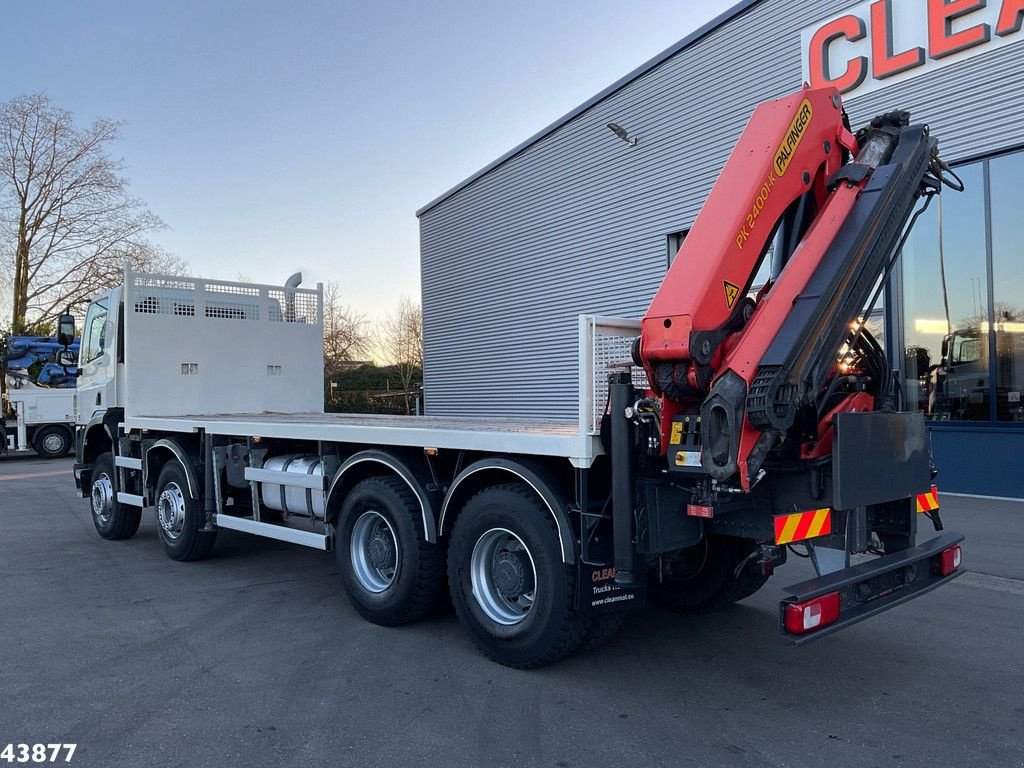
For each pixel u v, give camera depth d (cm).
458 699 411
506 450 447
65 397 2239
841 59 1084
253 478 673
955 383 1011
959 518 845
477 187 1794
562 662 468
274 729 376
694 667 457
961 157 975
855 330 430
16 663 471
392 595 522
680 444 382
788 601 348
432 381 1977
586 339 411
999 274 964
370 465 552
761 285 429
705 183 1287
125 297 825
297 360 959
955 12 957
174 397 855
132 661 474
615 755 347
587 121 1504
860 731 369
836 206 423
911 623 537
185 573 715
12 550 831
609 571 432
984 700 404
